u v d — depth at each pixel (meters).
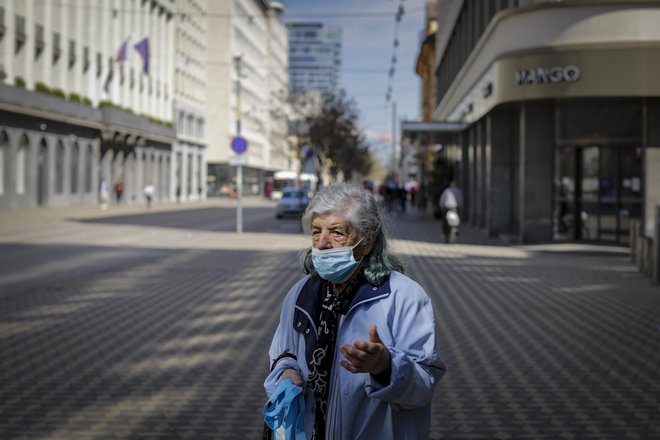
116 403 6.34
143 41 56.81
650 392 6.71
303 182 68.50
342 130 59.00
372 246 2.86
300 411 2.74
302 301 2.86
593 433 5.59
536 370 7.50
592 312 10.92
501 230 26.30
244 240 24.81
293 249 21.33
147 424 5.79
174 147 79.44
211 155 100.94
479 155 30.12
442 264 17.36
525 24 21.34
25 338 9.03
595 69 20.38
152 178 73.00
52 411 6.12
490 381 7.09
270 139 131.38
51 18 51.44
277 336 2.93
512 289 13.28
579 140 22.48
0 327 9.71
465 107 32.41
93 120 55.97
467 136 36.06
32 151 48.56
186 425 5.77
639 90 20.12
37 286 13.62
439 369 2.78
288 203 40.56
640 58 20.08
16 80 45.59
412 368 2.58
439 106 48.84
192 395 6.59
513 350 8.41
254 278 14.74
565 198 22.81
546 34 20.92
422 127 32.88
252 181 117.00
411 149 73.19
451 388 6.86
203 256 19.23
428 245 22.98
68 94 53.44
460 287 13.53
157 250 20.98
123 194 65.56
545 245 22.39
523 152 22.78
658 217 13.80
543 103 22.31
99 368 7.55
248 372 7.39
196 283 14.01
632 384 6.99
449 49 44.50
